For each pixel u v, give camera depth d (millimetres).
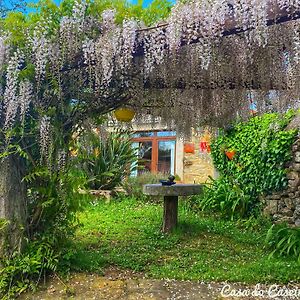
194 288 3002
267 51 2887
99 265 3451
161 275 3273
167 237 4660
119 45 2617
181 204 6512
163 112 3805
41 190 3023
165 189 4754
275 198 5652
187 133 3947
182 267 3562
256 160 5879
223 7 2328
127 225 5293
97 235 4707
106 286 2971
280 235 4223
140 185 7652
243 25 2270
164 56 2734
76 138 3166
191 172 8195
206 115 3766
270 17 2213
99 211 6281
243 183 6113
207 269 3480
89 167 7250
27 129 2930
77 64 2768
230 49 2891
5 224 2877
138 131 7910
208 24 2377
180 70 2988
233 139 6297
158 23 2613
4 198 2924
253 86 3250
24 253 2953
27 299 2746
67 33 2678
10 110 2697
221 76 3121
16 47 2742
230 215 5934
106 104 3154
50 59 2711
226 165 6488
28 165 3035
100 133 3598
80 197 3211
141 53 2674
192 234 4895
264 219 5629
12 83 2680
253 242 4562
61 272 3107
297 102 3441
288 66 2887
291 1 2137
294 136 5410
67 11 2707
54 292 2848
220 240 4688
